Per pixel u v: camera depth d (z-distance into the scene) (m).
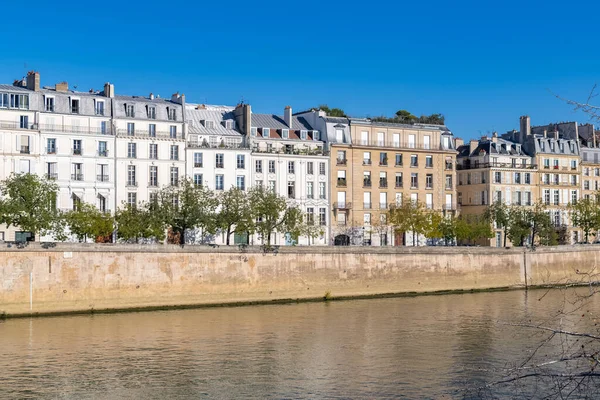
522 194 147.38
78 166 109.19
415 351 65.75
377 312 90.25
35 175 96.31
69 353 64.94
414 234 131.00
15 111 105.94
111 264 91.00
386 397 51.31
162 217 101.50
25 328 77.25
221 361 62.19
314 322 82.06
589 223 136.00
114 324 80.31
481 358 62.53
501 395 49.72
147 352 65.50
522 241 134.88
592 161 158.25
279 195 117.62
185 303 95.00
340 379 56.28
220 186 118.56
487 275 118.25
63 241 97.81
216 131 122.06
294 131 128.38
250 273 99.94
